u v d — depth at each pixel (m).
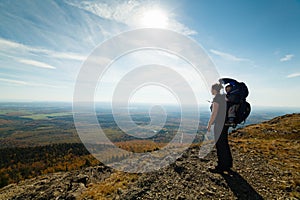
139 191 4.87
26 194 6.11
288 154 7.84
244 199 4.13
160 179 5.52
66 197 5.55
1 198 6.18
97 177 7.73
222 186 4.75
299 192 4.36
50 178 7.81
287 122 20.23
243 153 7.96
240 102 4.68
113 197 4.98
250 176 5.30
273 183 4.86
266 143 10.41
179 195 4.46
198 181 5.10
